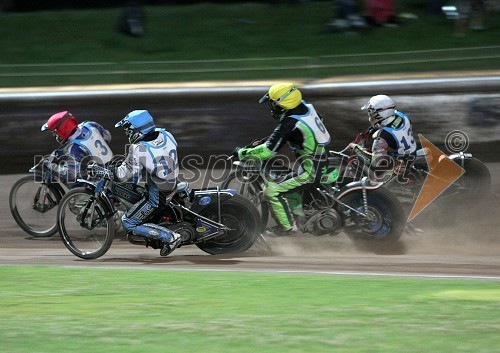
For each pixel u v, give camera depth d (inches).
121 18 2028.8
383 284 511.8
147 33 2034.9
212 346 374.3
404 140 677.9
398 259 616.4
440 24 1843.0
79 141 704.4
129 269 581.0
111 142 1167.0
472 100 1077.8
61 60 1950.1
